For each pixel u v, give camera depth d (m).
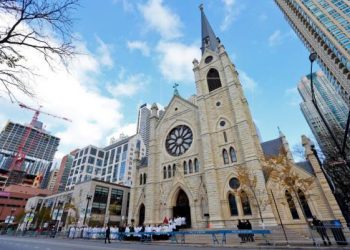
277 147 38.41
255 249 16.34
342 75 62.53
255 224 27.69
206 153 36.22
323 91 88.69
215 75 44.12
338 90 67.88
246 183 26.62
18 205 120.56
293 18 90.81
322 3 74.56
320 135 36.53
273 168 27.06
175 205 37.72
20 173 189.25
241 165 32.22
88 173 135.38
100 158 148.12
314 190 27.08
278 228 24.78
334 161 29.11
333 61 66.75
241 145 33.31
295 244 16.89
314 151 18.56
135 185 47.12
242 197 30.34
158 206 38.91
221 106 39.22
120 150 144.50
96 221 57.94
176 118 45.91
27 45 6.52
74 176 139.00
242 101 40.59
